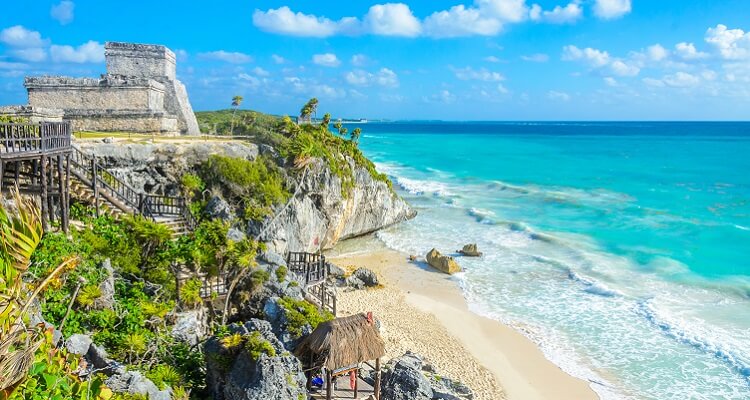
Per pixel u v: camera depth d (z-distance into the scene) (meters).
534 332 29.91
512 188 75.50
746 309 32.00
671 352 27.27
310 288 29.95
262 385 16.73
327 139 47.41
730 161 114.44
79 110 41.38
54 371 11.30
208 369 18.95
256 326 20.05
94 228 25.36
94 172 26.45
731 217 56.47
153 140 36.59
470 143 183.00
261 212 35.66
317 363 19.30
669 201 65.94
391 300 34.44
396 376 21.06
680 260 41.59
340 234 47.66
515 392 24.17
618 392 24.08
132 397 15.17
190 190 34.19
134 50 45.81
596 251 44.38
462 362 26.69
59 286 17.91
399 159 120.19
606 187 77.44
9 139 19.17
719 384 24.33
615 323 30.72
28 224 8.40
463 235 50.34
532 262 42.06
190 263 25.88
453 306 33.69
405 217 56.25
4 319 8.25
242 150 38.12
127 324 20.62
